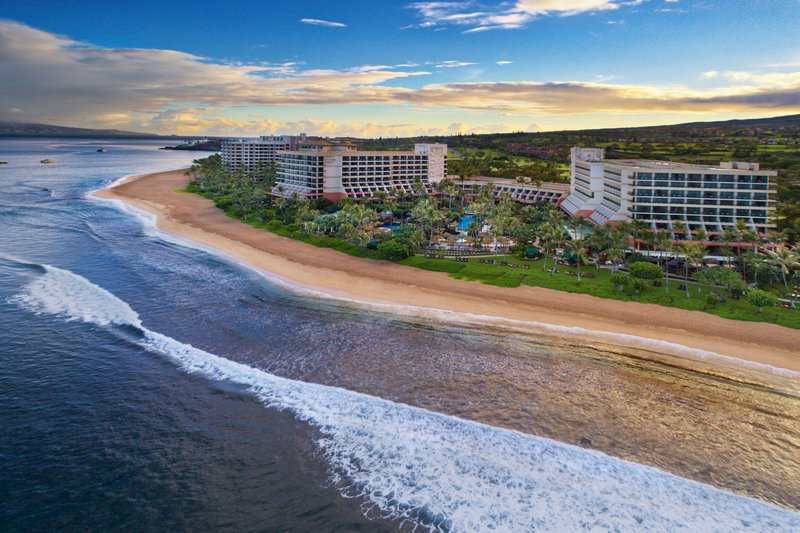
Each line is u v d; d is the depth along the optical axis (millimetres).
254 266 99688
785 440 44906
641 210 112250
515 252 110750
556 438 44781
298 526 34562
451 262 100938
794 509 37188
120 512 35625
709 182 109875
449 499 37250
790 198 139625
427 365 57938
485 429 45719
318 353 60719
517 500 37312
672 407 49906
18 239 120438
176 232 132625
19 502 36312
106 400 49656
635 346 63625
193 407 48625
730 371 57219
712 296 76750
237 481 38875
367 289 86062
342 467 40562
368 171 178125
